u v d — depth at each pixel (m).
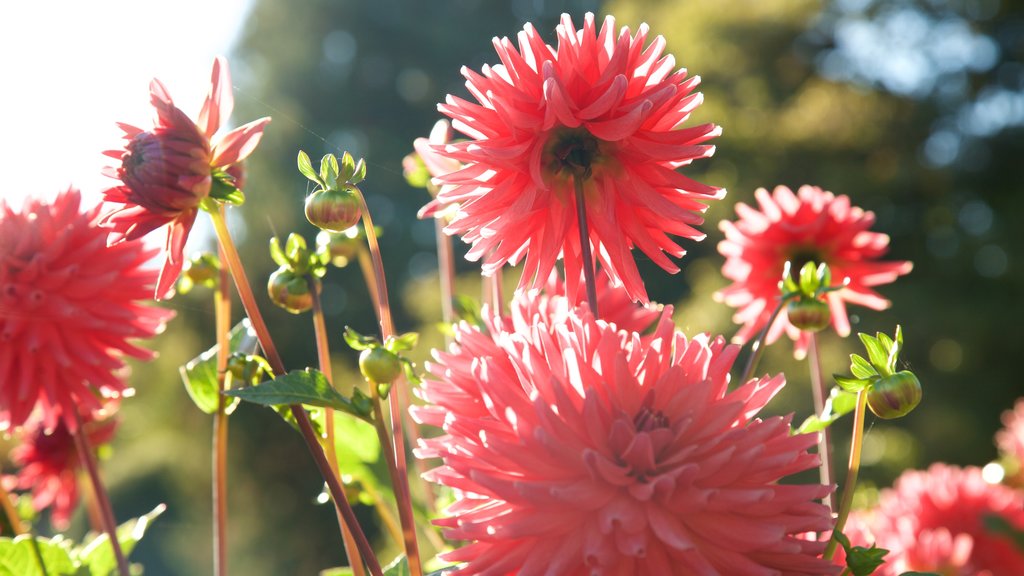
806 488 0.55
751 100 5.81
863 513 0.92
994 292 5.11
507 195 0.62
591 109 0.60
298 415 0.60
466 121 0.62
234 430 5.71
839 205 0.86
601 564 0.53
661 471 0.55
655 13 6.27
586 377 0.56
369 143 7.92
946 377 4.92
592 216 0.63
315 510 5.62
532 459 0.54
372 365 0.58
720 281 4.51
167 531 5.41
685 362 0.58
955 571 0.89
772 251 0.85
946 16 5.93
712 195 0.62
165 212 0.58
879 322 4.87
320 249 0.65
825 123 5.45
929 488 1.04
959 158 5.72
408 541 0.60
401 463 0.64
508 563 0.54
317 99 8.23
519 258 0.66
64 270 0.70
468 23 8.41
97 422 0.92
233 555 5.40
